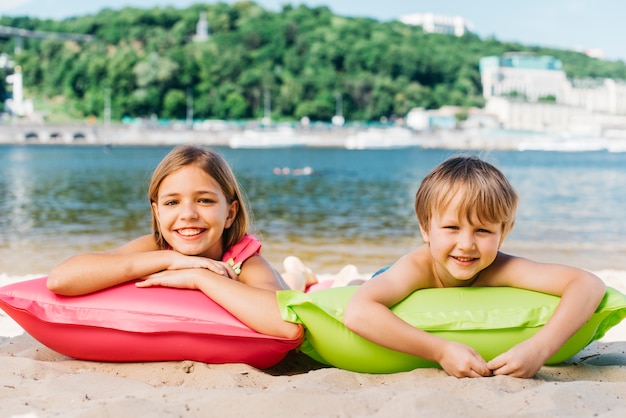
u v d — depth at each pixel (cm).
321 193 2484
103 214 1616
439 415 242
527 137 11494
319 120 12612
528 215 1684
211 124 10588
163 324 323
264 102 12425
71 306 334
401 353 319
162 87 11712
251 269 359
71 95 11969
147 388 292
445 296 331
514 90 15475
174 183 346
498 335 321
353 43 14600
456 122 12719
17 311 340
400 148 10569
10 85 12488
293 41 14750
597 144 11112
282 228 1373
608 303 326
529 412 252
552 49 18388
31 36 14638
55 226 1370
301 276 484
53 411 261
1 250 1046
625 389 278
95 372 317
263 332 323
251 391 279
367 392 276
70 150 8144
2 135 9438
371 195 2392
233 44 14262
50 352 369
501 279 341
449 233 314
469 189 306
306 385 289
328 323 323
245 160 6156
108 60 11894
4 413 259
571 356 342
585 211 1794
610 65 18488
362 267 907
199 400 261
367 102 13225
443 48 16100
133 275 341
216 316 326
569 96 16162
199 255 357
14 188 2606
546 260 1003
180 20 15500
